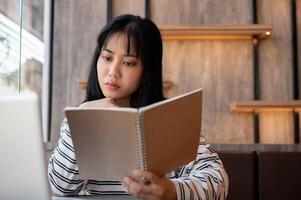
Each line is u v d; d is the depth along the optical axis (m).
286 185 2.04
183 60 3.70
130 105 1.06
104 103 1.00
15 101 0.64
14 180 0.67
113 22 1.04
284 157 2.06
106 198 0.93
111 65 1.01
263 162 2.06
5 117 0.65
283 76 3.68
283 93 3.66
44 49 3.74
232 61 3.69
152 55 1.05
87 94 1.14
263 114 3.60
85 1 3.79
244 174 2.05
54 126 3.66
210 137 3.61
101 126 0.74
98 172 0.82
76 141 0.78
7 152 0.66
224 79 3.67
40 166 0.66
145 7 3.72
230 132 3.61
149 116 0.70
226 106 3.64
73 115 0.74
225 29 3.49
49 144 1.80
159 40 1.07
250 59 3.69
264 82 3.67
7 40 2.40
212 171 0.93
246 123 3.61
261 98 3.66
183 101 0.76
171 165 0.82
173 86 3.68
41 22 3.75
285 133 3.58
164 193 0.78
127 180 0.78
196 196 0.83
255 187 2.05
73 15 3.78
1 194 0.68
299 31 3.71
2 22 2.41
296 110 3.55
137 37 1.01
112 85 1.01
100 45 1.05
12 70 2.36
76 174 0.96
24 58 3.46
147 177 0.76
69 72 3.72
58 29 3.77
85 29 3.77
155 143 0.74
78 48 3.75
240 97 3.65
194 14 3.75
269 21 3.74
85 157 0.80
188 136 0.81
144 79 1.03
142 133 0.71
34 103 0.65
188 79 3.68
